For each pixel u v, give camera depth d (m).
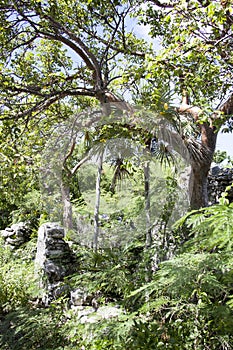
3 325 4.10
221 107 5.32
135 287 3.71
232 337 2.26
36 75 6.51
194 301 2.65
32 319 3.79
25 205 8.07
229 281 2.34
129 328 2.53
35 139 5.64
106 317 3.36
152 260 4.04
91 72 6.35
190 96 4.87
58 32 6.05
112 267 4.17
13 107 5.57
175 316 2.68
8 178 5.39
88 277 4.22
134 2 5.66
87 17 6.27
